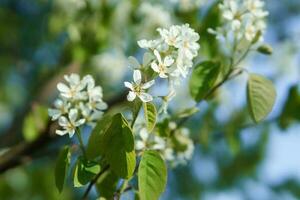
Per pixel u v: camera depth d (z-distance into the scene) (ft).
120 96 3.26
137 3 3.51
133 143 2.10
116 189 2.26
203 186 6.53
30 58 5.96
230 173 6.26
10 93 6.35
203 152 6.12
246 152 5.79
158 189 2.10
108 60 3.95
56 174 2.20
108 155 2.11
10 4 6.41
